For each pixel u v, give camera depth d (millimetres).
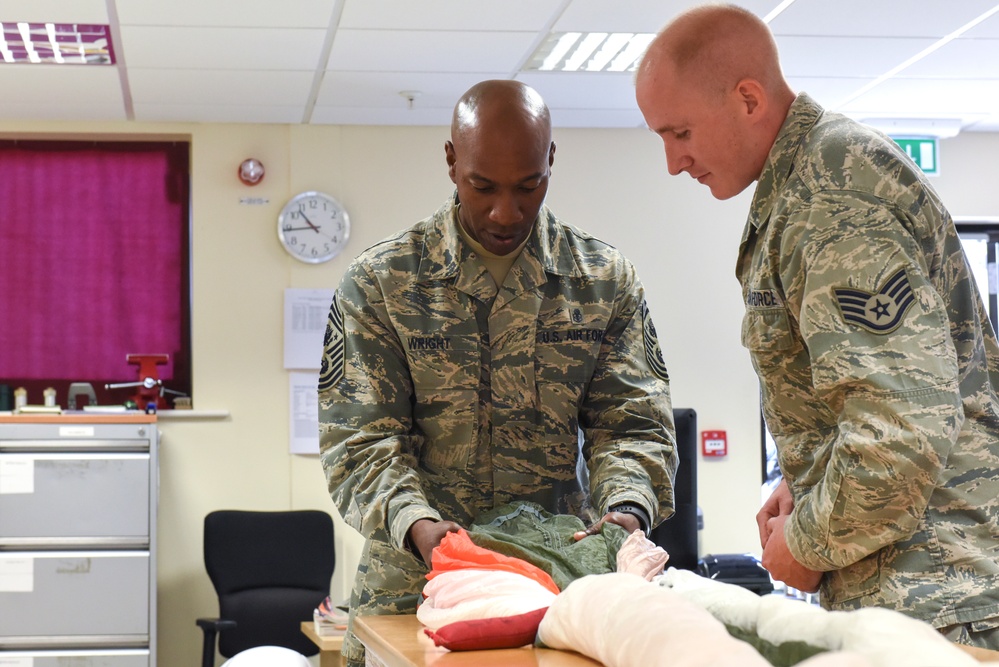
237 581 5117
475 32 4512
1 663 4809
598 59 4969
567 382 1958
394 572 1915
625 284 2018
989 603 1415
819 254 1445
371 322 1940
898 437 1342
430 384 1935
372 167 5805
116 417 4953
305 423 5664
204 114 5551
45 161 5789
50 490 4891
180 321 5812
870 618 940
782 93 1602
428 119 5715
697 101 1594
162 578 5477
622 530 1641
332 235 5719
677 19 1627
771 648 1016
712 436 5957
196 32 4414
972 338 1534
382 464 1813
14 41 4531
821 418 1563
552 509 1971
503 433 1949
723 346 6023
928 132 6141
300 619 5137
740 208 6082
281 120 5684
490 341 1944
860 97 5664
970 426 1514
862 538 1415
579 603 1179
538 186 1809
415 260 1962
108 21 4281
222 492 5582
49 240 5770
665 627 991
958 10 4398
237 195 5707
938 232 1486
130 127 5672
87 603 4871
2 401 5531
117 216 5816
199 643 5488
